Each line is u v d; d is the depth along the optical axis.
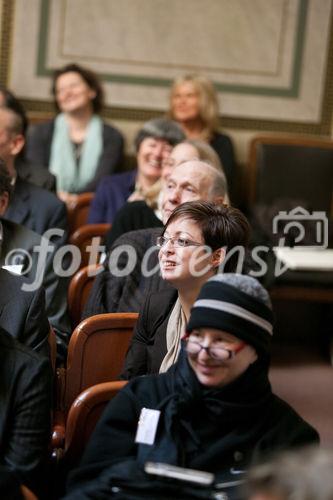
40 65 9.27
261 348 2.97
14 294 3.93
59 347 4.85
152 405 3.16
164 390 3.19
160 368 3.76
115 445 3.12
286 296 7.72
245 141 9.24
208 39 9.23
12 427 3.17
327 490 1.90
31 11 9.16
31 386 3.19
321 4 9.18
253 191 8.94
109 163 8.83
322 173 8.88
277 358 8.11
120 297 4.75
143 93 9.30
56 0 9.15
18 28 9.18
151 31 9.21
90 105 8.91
